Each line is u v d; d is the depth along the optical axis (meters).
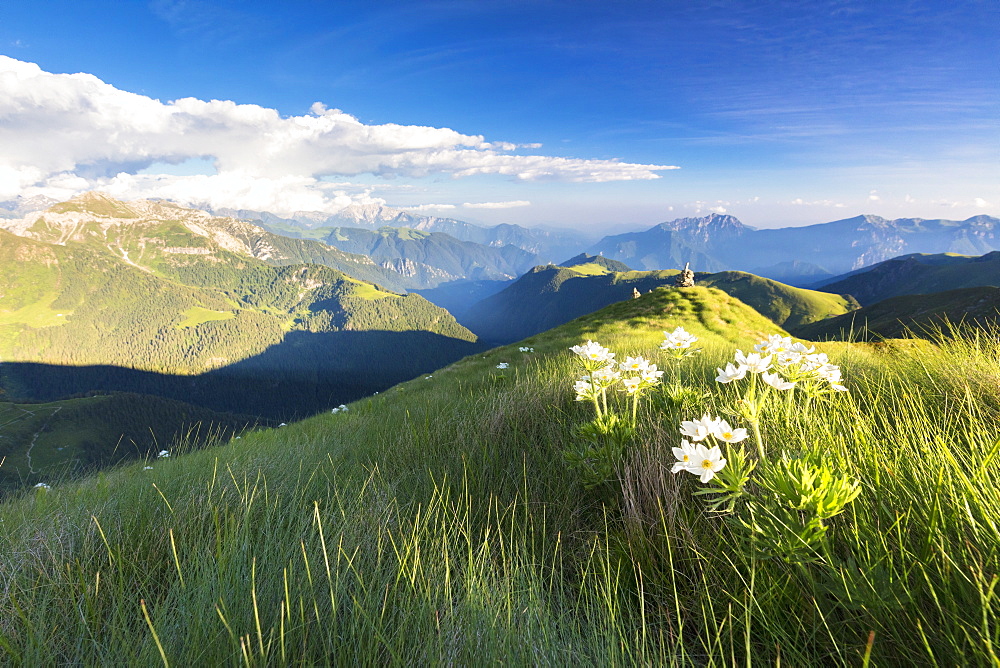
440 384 14.56
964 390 3.41
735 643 1.77
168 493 3.30
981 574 1.44
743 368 2.14
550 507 3.07
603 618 1.89
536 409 5.10
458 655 1.72
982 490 1.75
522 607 2.02
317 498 3.26
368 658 1.66
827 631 1.65
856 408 2.97
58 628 1.90
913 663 1.47
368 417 7.62
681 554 2.24
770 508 1.86
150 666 1.64
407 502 3.27
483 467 3.70
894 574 1.65
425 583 2.11
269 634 1.77
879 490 2.03
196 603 1.88
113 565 2.31
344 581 2.07
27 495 4.06
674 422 3.44
